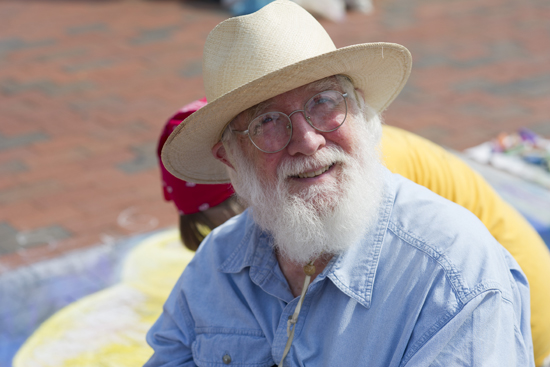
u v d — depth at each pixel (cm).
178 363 178
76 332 307
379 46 142
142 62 768
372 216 148
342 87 150
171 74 723
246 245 170
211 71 154
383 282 143
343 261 148
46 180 493
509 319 132
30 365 288
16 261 379
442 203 146
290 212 147
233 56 149
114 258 371
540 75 654
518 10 905
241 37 148
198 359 171
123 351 292
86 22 946
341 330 145
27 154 541
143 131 577
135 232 404
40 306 331
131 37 866
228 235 177
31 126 599
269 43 145
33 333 310
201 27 894
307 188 146
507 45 758
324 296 152
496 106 584
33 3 1073
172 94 664
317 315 151
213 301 173
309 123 144
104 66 761
